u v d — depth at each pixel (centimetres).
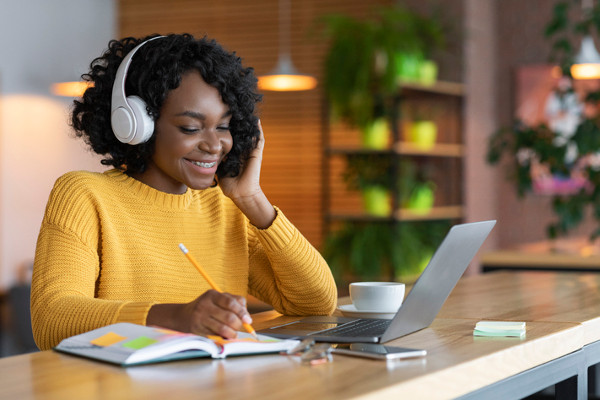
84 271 169
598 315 194
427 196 616
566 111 546
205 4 776
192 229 193
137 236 184
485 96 693
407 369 128
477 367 136
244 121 187
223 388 114
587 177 527
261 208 194
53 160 827
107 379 120
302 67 741
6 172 791
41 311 158
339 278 596
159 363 132
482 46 687
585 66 541
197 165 180
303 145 743
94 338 142
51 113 824
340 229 618
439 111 662
